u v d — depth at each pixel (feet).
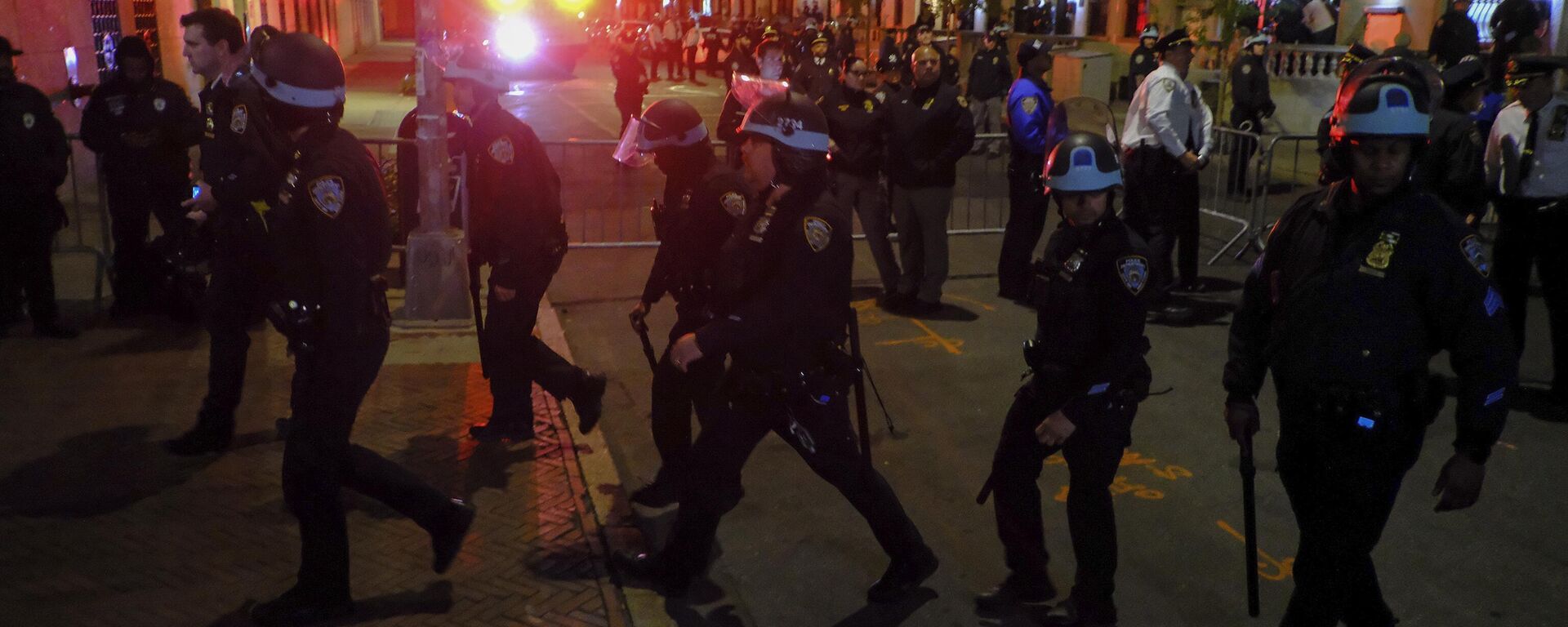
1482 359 9.66
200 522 14.74
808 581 14.23
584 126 65.00
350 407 12.09
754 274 11.98
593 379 17.24
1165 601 13.82
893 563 13.48
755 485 16.97
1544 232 19.92
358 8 140.87
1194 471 17.58
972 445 18.75
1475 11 62.80
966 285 28.94
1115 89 81.41
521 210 16.20
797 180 11.89
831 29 81.00
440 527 12.88
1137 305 11.48
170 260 22.62
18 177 20.90
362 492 12.74
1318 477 10.25
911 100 25.18
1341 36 69.72
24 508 14.94
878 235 26.20
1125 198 26.71
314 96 11.39
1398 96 9.61
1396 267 9.85
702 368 14.85
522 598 13.19
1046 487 16.92
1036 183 26.40
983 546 15.29
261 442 17.28
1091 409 12.00
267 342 22.02
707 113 72.69
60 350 21.38
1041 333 12.10
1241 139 35.88
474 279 16.97
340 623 12.45
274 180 12.50
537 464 16.88
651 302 15.40
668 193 14.66
